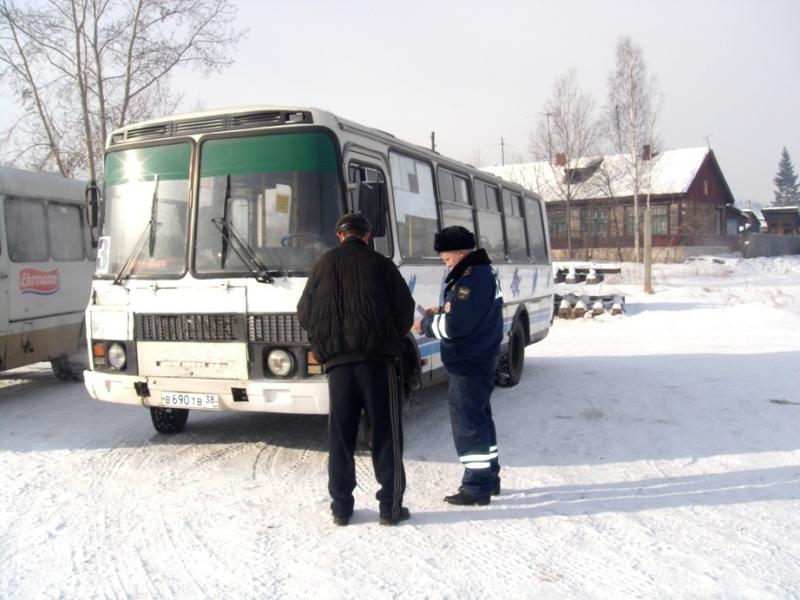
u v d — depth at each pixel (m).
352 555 4.65
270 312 6.24
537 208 12.91
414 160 8.03
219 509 5.54
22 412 9.16
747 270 43.84
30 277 10.06
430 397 10.01
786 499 5.63
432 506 5.55
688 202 53.69
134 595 4.17
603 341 16.58
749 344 15.45
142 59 22.78
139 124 6.93
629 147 45.66
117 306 6.75
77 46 21.97
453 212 9.04
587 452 7.02
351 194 6.47
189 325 6.49
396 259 7.33
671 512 5.38
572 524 5.15
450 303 5.35
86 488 6.09
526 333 11.62
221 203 6.50
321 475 6.39
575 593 4.11
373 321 4.99
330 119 6.45
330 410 5.12
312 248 6.25
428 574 4.37
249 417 8.68
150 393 6.67
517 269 11.17
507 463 6.70
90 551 4.80
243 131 6.54
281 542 4.89
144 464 6.76
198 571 4.47
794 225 76.25
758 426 7.84
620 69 44.75
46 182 10.57
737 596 4.05
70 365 11.31
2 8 21.27
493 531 5.03
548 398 9.66
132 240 6.78
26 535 5.08
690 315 20.62
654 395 9.59
